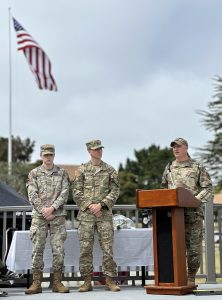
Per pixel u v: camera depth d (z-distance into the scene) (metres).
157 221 7.02
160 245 6.97
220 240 9.41
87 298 6.75
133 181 69.00
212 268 9.12
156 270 6.98
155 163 72.19
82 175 8.10
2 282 8.94
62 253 7.78
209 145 46.69
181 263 6.88
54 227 7.80
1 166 44.38
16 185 41.06
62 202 7.83
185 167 7.74
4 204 9.95
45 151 7.97
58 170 8.05
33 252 7.72
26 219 9.61
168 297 6.54
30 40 27.50
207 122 46.84
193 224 7.53
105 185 8.06
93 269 8.41
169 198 6.77
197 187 7.69
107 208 8.00
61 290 7.62
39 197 7.87
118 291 7.68
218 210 9.49
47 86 27.91
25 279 8.85
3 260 8.88
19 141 67.12
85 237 7.89
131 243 8.58
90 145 8.13
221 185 45.69
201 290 6.88
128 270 8.66
